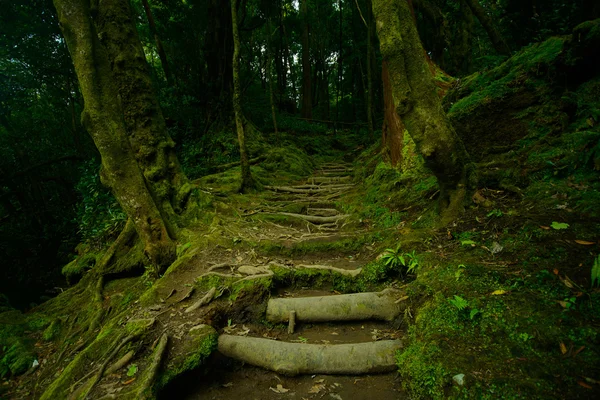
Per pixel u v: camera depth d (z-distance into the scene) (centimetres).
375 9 337
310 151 1254
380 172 624
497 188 367
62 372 251
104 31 467
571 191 301
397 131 589
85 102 346
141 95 480
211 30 1151
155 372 214
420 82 333
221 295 310
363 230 468
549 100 415
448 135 340
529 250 261
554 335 191
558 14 626
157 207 404
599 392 157
